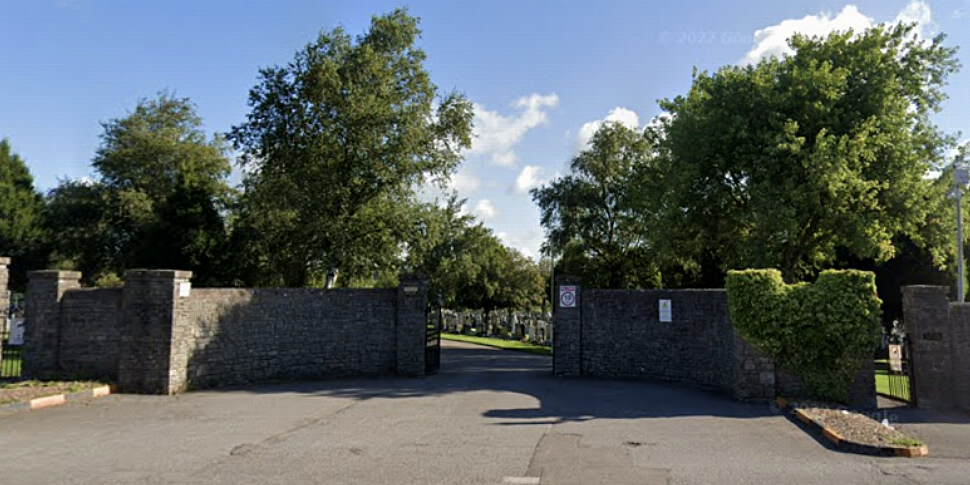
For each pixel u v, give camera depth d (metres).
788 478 7.06
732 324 13.34
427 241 29.94
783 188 21.45
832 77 21.73
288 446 8.64
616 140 38.34
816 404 11.79
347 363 17.31
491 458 7.93
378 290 17.83
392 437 9.28
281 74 28.38
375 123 27.06
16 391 12.52
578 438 9.21
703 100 26.09
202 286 28.66
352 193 29.03
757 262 22.06
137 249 30.56
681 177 23.59
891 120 22.45
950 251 24.64
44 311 14.52
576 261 39.97
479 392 14.16
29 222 35.78
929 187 23.34
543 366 21.17
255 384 15.48
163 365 13.70
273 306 16.30
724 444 8.83
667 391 14.28
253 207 30.73
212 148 40.28
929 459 8.00
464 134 30.20
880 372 21.12
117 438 9.16
